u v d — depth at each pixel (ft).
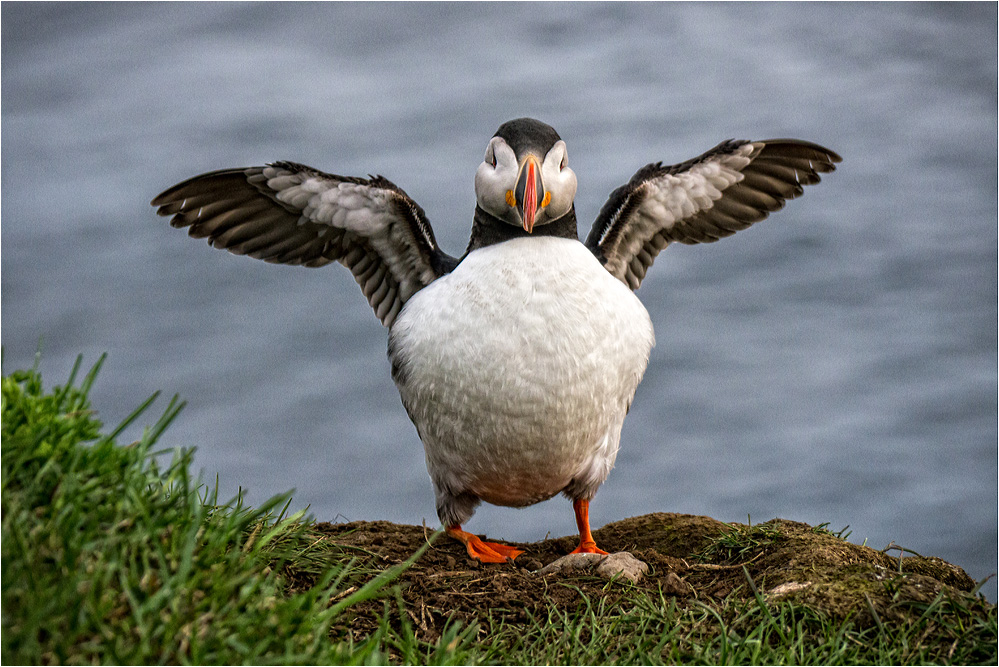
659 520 21.33
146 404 13.57
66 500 12.35
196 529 12.75
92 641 11.35
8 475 12.33
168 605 11.92
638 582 17.57
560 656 15.19
